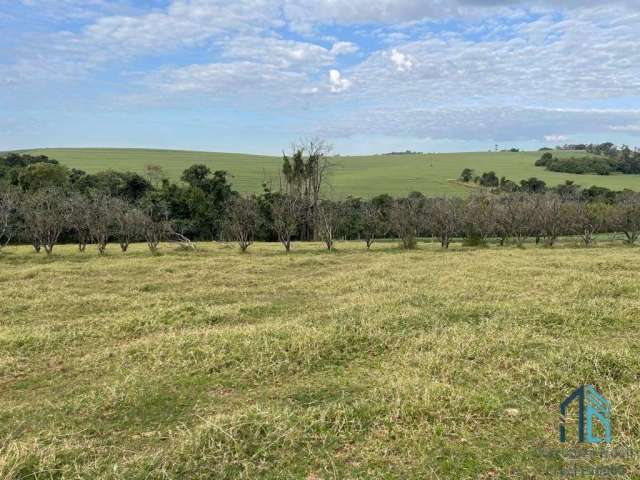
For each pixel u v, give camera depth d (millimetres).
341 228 38844
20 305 10695
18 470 3906
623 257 18672
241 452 4113
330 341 7273
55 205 27031
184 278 15109
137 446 4453
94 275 15562
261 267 17625
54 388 6047
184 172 50219
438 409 4836
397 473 3877
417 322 8492
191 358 6719
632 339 7508
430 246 31000
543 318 8609
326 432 4504
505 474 3816
